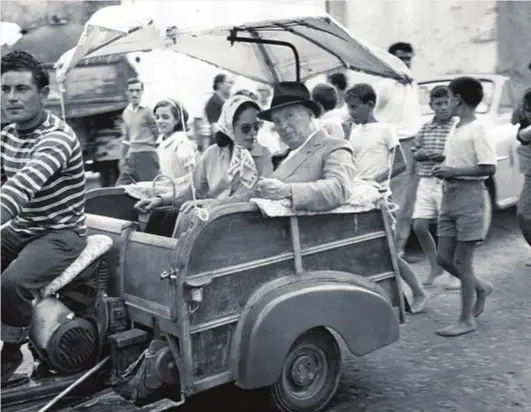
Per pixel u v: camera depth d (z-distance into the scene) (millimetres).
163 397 3715
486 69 11477
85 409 3568
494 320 5453
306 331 3859
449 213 5176
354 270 4066
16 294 3488
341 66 4566
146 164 8023
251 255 3656
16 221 3656
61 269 3637
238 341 3617
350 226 4035
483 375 4484
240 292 3635
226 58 4785
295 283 3795
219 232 3533
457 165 5113
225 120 4336
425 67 11648
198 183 4629
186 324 3467
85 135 8469
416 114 7039
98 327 3803
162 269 3590
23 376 3701
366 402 4168
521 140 5785
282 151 4324
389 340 4082
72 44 7953
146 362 3592
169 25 3375
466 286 5191
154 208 4480
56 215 3633
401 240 6781
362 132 5742
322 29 4008
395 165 5871
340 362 4109
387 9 11453
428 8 11578
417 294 5730
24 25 7691
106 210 4609
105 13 3678
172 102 5801
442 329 5230
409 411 4043
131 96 7938
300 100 3986
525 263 6973
